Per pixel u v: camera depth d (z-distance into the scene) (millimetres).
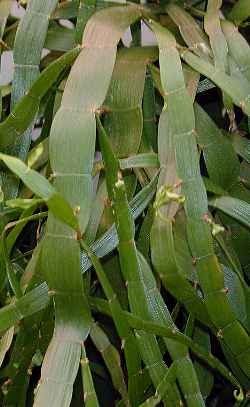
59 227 250
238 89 278
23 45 305
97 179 314
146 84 313
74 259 249
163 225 273
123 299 314
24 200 246
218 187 293
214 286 269
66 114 265
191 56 289
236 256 311
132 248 263
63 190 254
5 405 295
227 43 304
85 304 256
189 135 271
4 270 281
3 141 293
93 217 289
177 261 284
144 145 306
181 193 270
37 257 276
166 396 275
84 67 274
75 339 251
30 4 309
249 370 282
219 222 312
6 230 278
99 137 264
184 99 274
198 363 312
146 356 270
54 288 254
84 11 313
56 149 259
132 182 307
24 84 305
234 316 272
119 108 294
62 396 240
